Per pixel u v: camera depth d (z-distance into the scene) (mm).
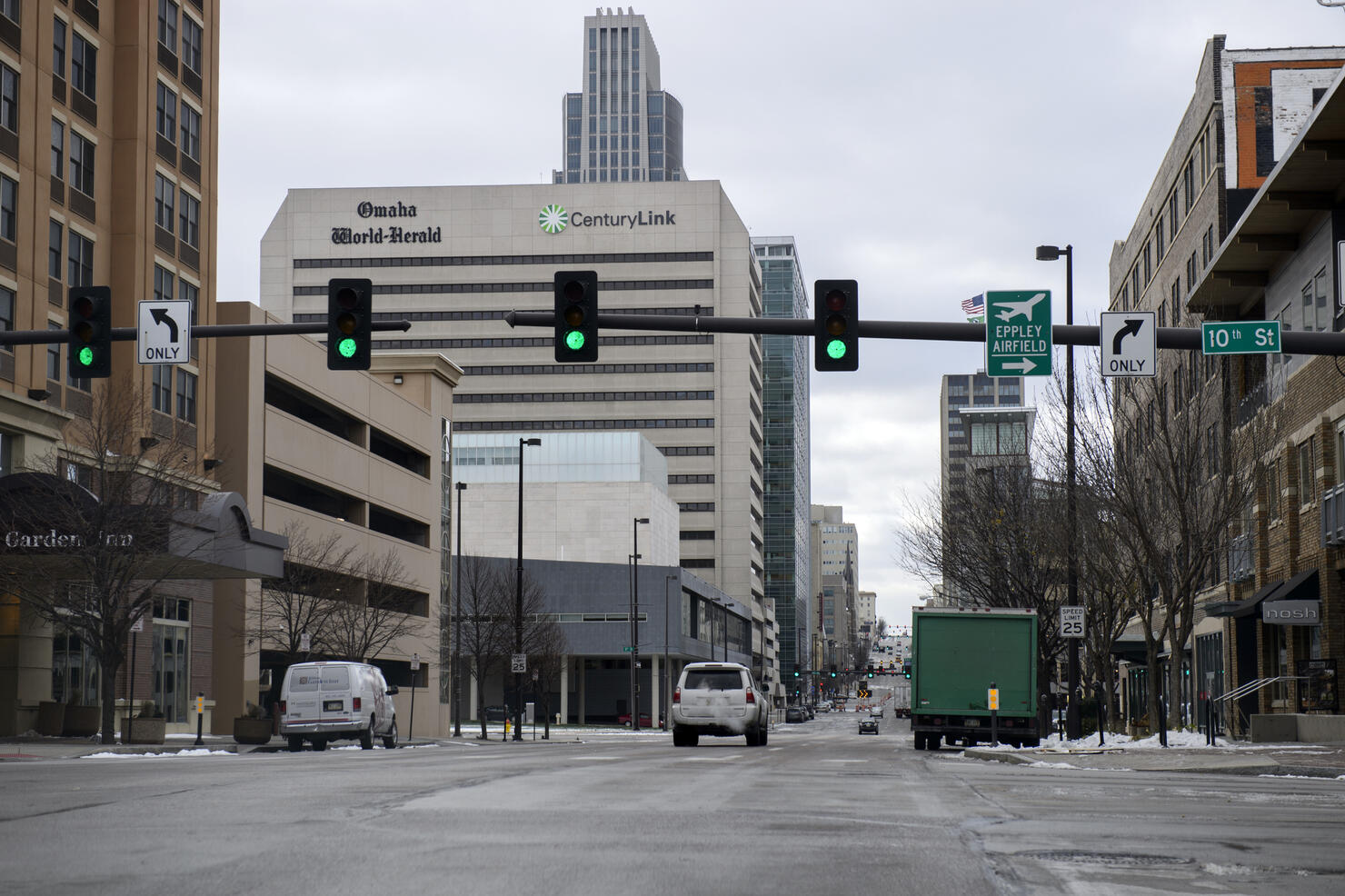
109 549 34594
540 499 126688
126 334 20797
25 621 38812
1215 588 48125
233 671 50531
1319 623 36438
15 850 9414
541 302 155750
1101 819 12375
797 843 10078
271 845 9695
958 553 51438
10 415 37469
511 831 10703
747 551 156125
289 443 54812
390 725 37312
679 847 9781
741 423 157000
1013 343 20359
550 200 157125
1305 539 38000
